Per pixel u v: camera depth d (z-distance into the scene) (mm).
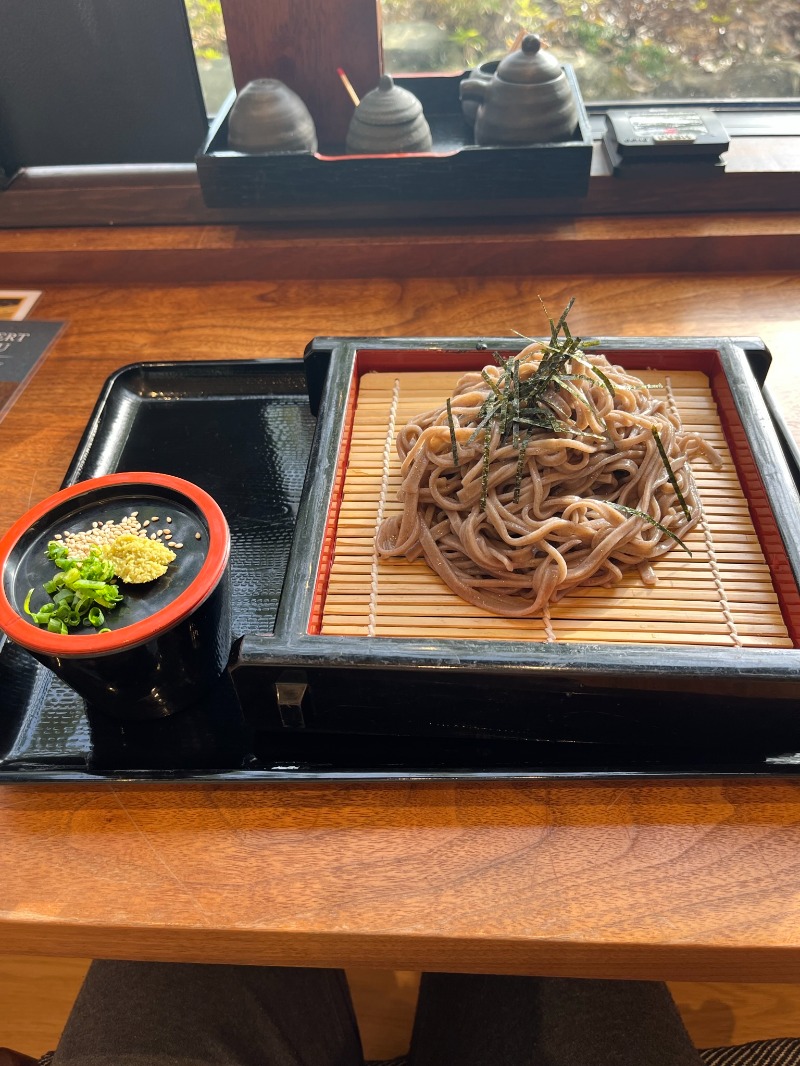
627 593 342
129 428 496
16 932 306
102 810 328
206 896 302
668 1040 362
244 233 620
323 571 346
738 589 343
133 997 374
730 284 603
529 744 332
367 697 318
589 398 363
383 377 446
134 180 658
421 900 298
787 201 608
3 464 490
